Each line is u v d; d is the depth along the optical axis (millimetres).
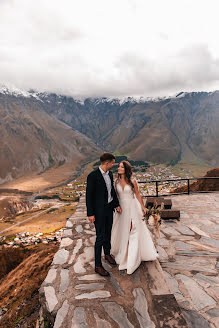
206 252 4273
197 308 2770
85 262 3641
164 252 4305
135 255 3258
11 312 3809
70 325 2332
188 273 3549
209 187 17344
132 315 2432
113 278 3123
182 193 10117
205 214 6848
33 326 3355
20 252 7879
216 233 5242
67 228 5379
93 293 2812
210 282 3301
